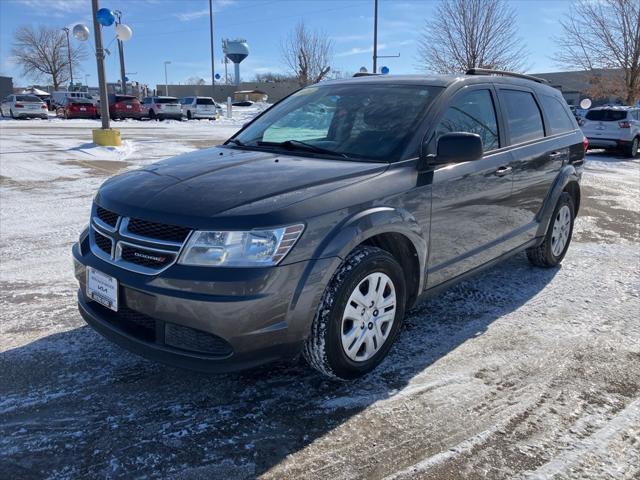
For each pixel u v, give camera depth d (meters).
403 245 3.39
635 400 3.09
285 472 2.46
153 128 25.77
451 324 4.04
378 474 2.46
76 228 6.57
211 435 2.70
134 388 3.10
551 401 3.06
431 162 3.44
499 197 4.19
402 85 4.02
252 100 61.34
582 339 3.83
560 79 50.53
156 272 2.69
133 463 2.49
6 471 2.42
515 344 3.73
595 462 2.56
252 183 2.95
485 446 2.66
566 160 5.26
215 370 2.67
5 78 55.91
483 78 4.31
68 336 3.71
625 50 28.98
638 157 17.56
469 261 3.97
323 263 2.78
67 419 2.80
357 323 3.08
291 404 2.98
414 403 3.01
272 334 2.70
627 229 7.22
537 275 5.21
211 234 2.61
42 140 16.44
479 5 27.70
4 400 2.95
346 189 3.00
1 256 5.46
